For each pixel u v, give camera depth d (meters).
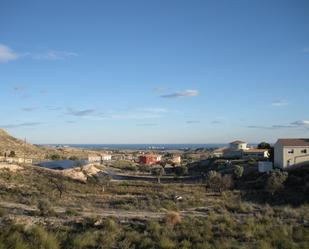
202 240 15.54
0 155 100.12
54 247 12.86
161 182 72.88
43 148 178.88
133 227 17.80
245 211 28.00
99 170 88.06
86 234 14.62
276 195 47.06
